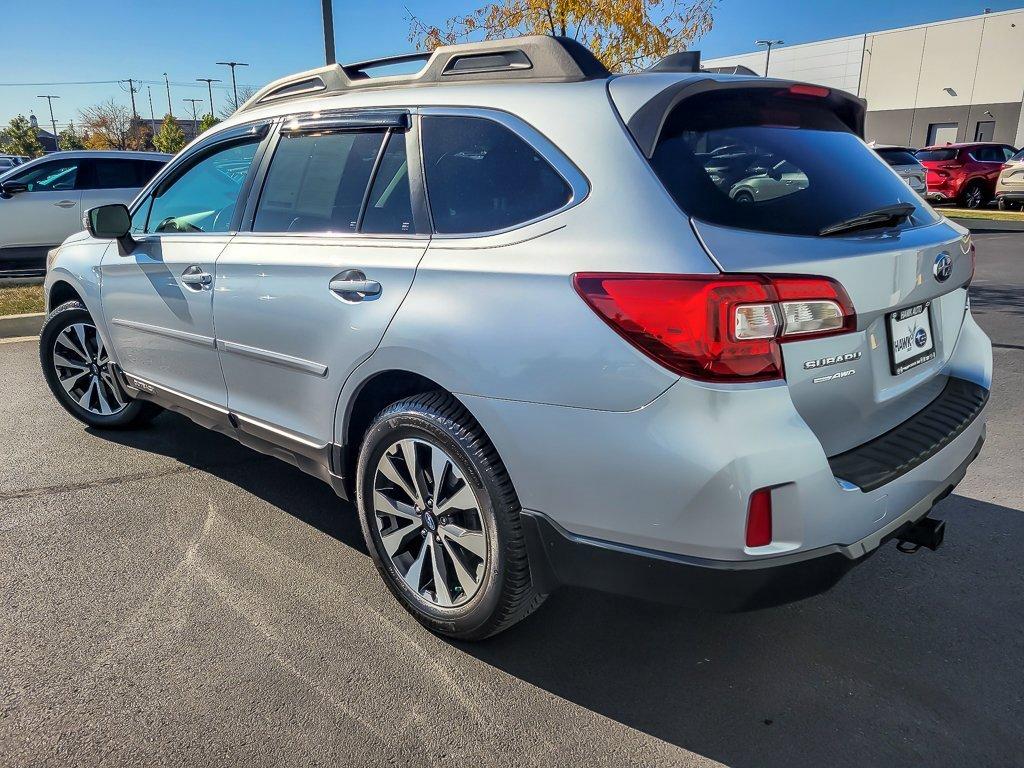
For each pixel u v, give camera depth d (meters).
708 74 2.44
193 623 2.76
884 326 2.31
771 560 1.97
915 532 2.40
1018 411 5.00
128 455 4.33
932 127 39.25
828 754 2.18
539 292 2.17
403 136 2.74
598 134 2.24
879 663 2.57
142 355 3.94
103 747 2.18
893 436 2.34
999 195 20.75
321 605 2.88
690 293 1.93
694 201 2.07
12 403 5.27
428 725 2.29
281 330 2.96
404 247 2.59
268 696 2.39
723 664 2.58
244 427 3.35
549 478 2.19
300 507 3.69
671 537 2.03
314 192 3.01
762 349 1.93
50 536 3.38
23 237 9.89
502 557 2.38
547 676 2.52
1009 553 3.23
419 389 2.67
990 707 2.36
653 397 1.98
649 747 2.21
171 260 3.55
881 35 40.62
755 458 1.92
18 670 2.50
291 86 3.39
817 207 2.22
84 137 65.25
